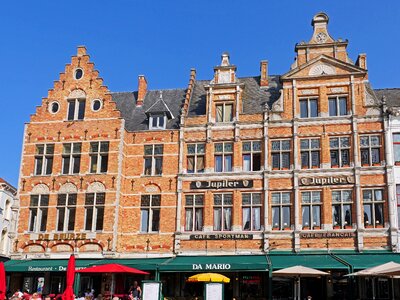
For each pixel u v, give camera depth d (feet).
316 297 86.07
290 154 92.17
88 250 92.38
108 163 96.07
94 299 82.89
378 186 87.25
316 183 89.30
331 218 87.45
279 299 86.94
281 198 90.38
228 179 92.99
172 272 91.45
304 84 94.79
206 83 109.60
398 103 96.58
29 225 96.48
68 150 99.19
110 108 99.25
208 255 89.40
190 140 96.89
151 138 98.73
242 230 90.43
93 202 94.89
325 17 98.94
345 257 82.07
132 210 95.50
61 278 93.81
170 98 110.32
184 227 92.84
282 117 94.02
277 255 85.56
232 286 88.58
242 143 94.84
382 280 83.41
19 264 89.04
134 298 79.71
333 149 90.74
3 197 131.75
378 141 89.61
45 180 97.96
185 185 94.53
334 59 94.32
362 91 92.12
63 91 102.47
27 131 101.55
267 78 106.01
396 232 84.38
